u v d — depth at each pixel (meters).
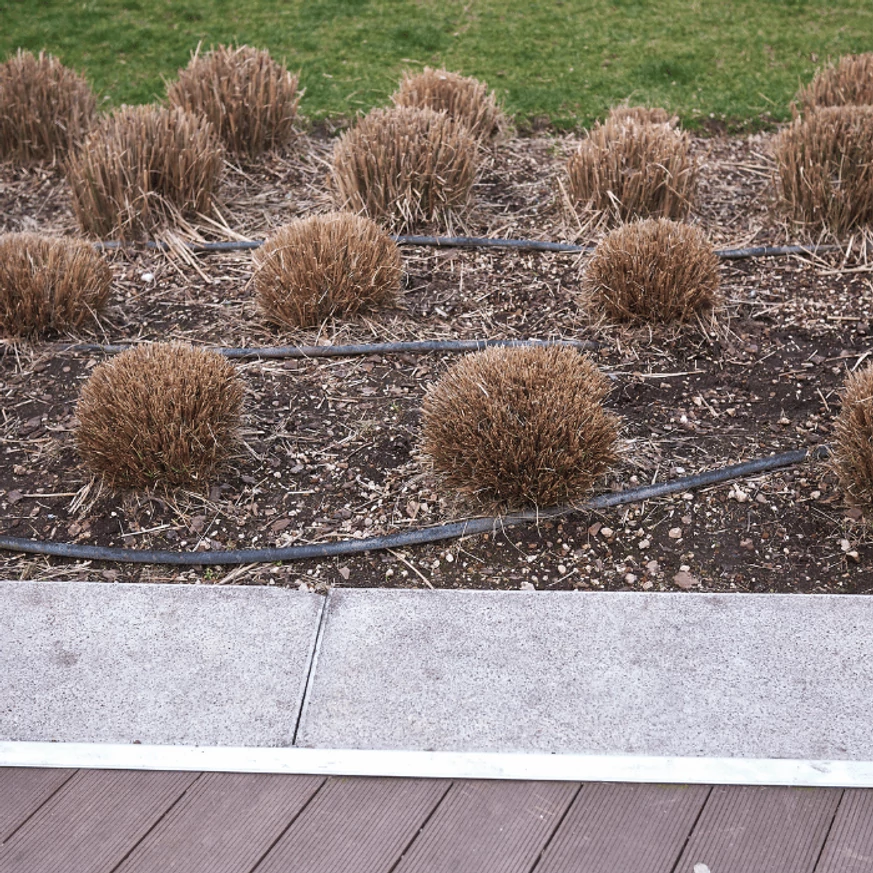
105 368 3.17
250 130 5.33
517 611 2.58
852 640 2.47
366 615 2.57
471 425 2.95
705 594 2.63
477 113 5.40
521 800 2.06
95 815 2.04
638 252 3.87
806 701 2.30
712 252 3.99
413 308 4.15
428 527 2.96
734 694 2.32
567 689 2.34
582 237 4.62
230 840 1.98
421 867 1.93
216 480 3.17
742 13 7.22
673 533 2.94
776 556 2.85
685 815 2.03
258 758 2.16
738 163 5.38
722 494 3.09
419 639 2.49
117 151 4.58
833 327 3.98
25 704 2.31
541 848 1.96
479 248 4.58
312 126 5.77
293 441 3.36
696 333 3.93
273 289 3.96
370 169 4.60
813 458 3.21
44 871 1.92
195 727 2.25
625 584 2.76
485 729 2.23
